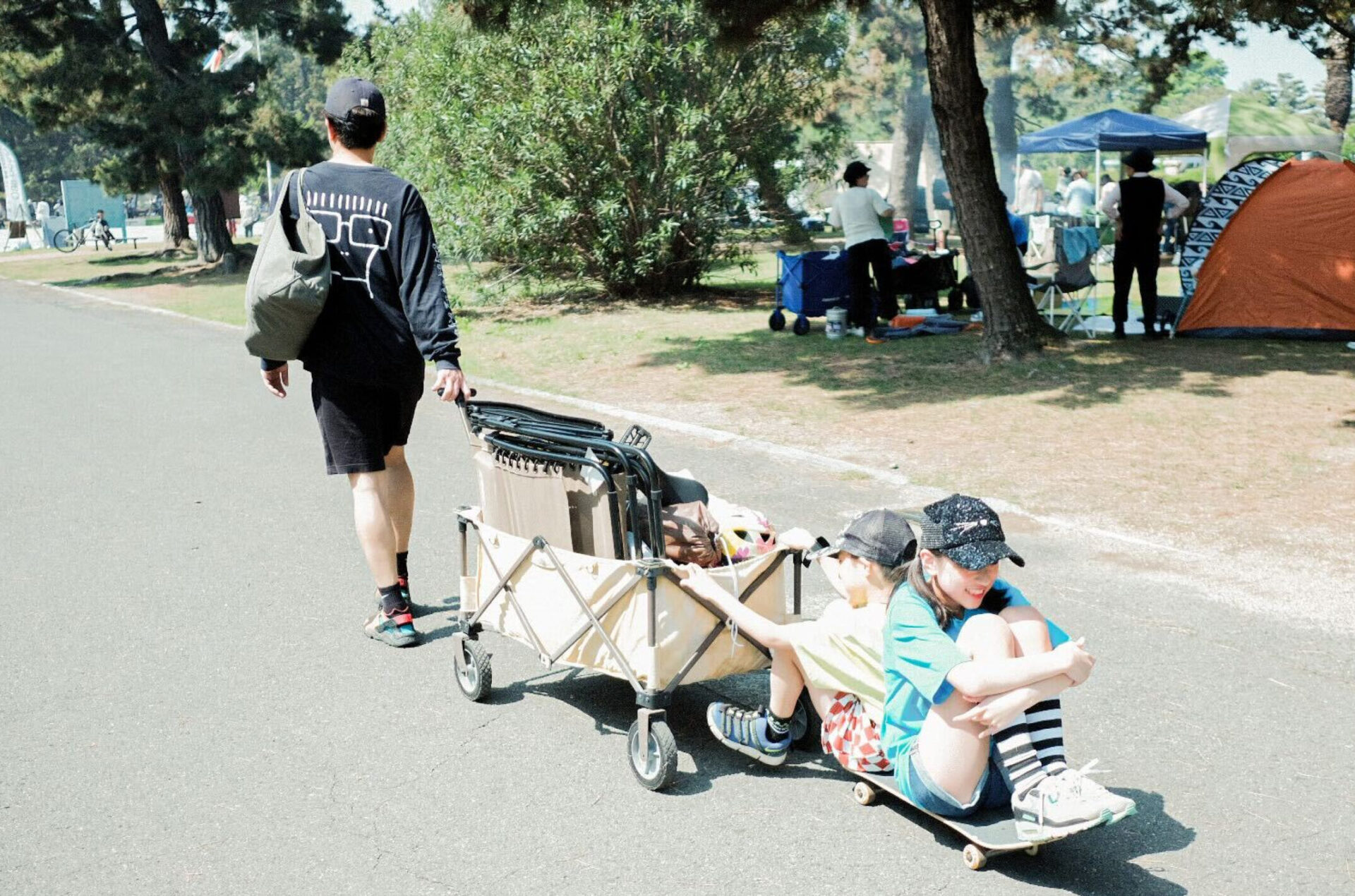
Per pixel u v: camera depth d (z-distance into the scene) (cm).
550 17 1636
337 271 502
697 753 434
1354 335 1217
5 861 362
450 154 1792
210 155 2852
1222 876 347
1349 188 1207
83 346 1577
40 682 495
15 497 786
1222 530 664
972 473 793
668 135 1705
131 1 3000
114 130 3045
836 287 1385
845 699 390
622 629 406
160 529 711
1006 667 331
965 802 349
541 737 444
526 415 457
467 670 477
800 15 1295
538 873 354
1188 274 1301
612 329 1535
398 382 515
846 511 721
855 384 1095
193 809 393
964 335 1337
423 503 762
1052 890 341
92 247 4431
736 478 802
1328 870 350
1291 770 409
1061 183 2952
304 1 3103
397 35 2089
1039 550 643
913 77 4078
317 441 951
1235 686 475
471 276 1855
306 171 509
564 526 424
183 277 2828
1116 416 924
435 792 403
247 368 1357
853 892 342
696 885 346
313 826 381
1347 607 555
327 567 641
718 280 2055
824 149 1917
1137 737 435
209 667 509
